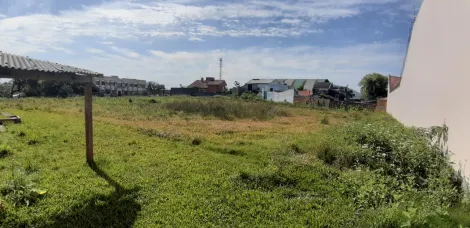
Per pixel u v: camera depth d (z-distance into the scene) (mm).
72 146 6926
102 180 4812
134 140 7820
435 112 6926
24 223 3447
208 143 7945
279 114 17484
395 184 4656
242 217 3740
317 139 8523
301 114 18344
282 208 4027
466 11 5133
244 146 7828
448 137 5773
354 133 8133
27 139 7312
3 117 10703
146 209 3871
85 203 3971
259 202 4176
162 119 12938
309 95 35094
